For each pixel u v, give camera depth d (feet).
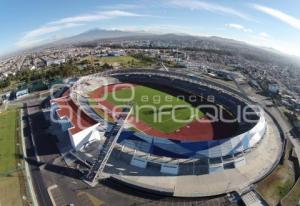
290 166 272.51
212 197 225.15
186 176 246.27
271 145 310.24
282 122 385.50
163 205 217.36
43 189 233.76
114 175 246.06
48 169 260.62
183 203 219.20
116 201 220.64
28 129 345.51
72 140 284.41
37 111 406.62
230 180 242.99
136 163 259.19
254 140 289.53
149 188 230.07
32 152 290.35
